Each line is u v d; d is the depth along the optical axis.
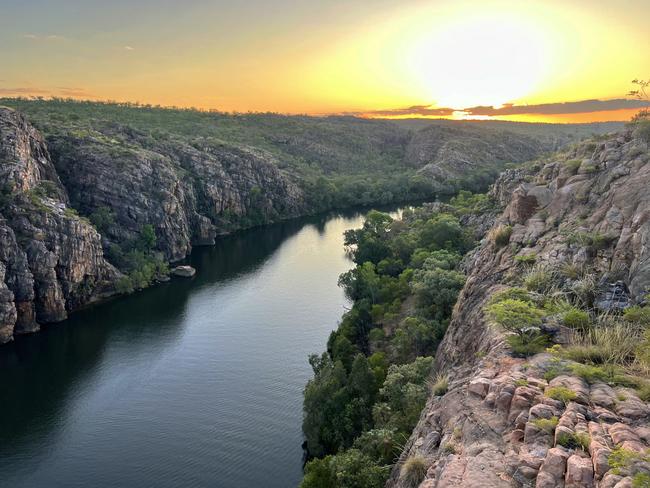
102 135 177.38
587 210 42.03
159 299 115.31
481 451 19.86
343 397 54.72
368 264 107.75
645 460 16.67
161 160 166.00
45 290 100.25
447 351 43.34
